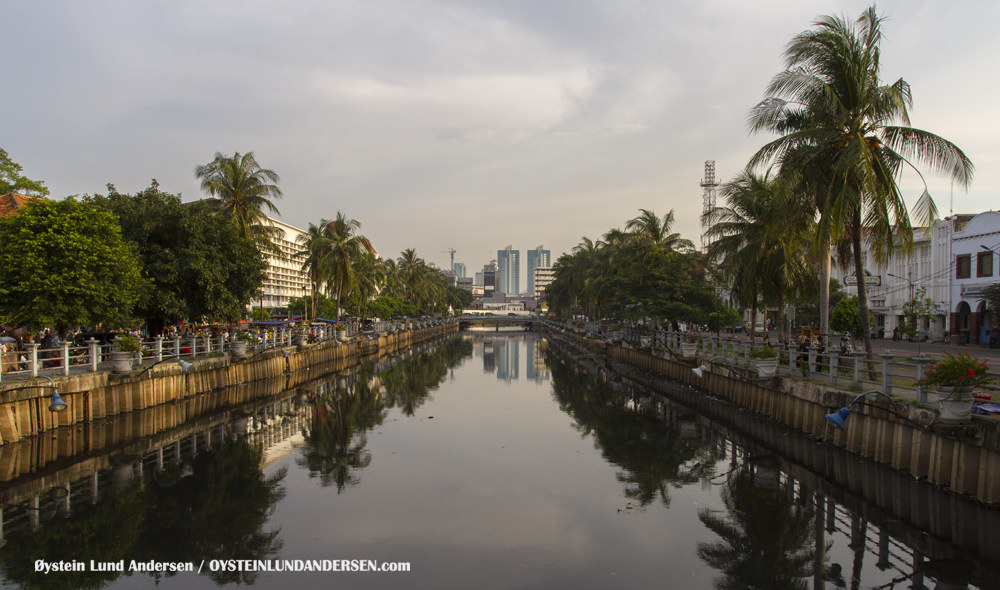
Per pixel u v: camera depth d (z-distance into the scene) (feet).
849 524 39.86
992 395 46.29
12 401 52.90
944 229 143.13
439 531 39.01
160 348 76.02
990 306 118.52
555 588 30.89
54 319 59.57
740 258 88.07
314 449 61.36
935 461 39.63
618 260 142.20
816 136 57.72
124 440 65.21
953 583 31.27
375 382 121.19
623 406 88.84
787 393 62.75
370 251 183.32
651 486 48.60
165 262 80.53
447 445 63.31
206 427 72.69
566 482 49.83
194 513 42.34
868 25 57.36
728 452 59.52
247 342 102.12
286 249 321.73
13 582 31.96
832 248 74.08
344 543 37.04
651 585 31.24
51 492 46.83
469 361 173.27
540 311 587.68
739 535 38.06
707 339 101.55
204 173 115.03
